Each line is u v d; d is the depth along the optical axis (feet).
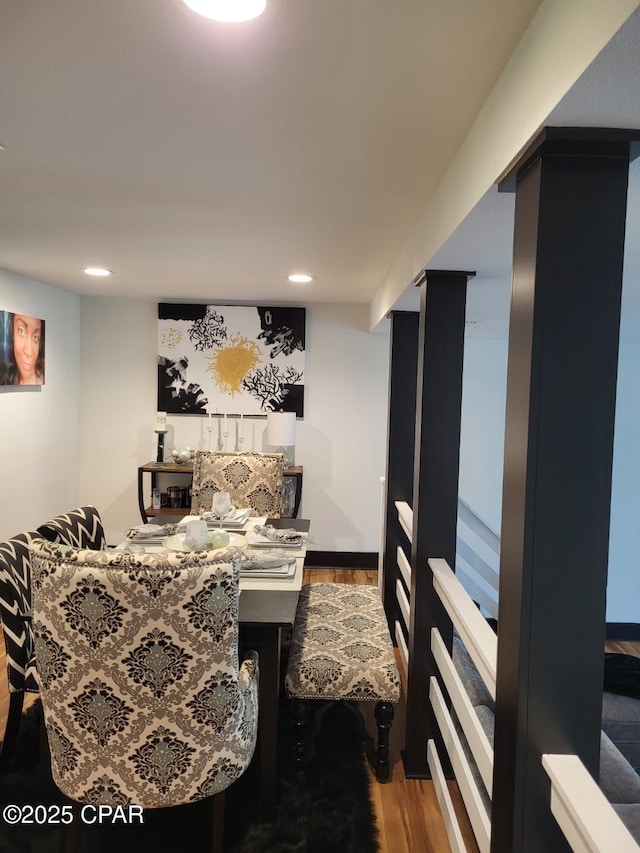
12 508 11.64
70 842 5.16
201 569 4.37
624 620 14.17
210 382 14.62
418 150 4.82
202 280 11.56
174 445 14.79
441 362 6.44
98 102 4.11
